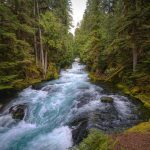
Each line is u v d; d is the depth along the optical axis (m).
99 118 11.43
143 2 17.33
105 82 23.16
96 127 10.27
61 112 13.70
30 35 26.17
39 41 27.81
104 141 7.40
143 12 16.17
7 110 15.03
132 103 14.45
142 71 18.02
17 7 22.38
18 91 19.95
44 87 20.77
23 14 22.59
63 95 17.38
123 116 11.94
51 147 9.96
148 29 17.06
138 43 17.95
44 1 29.28
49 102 15.86
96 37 30.39
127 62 21.80
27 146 10.38
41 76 26.00
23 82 22.14
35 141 10.77
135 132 8.19
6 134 11.94
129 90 17.81
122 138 7.60
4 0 20.84
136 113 12.50
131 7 17.95
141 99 15.13
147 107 13.62
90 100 14.91
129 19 17.30
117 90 18.75
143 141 7.23
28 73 24.03
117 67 23.62
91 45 31.17
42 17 27.78
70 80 25.77
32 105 15.37
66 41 34.28
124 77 20.25
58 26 28.23
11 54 19.84
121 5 22.56
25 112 14.29
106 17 29.34
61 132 11.22
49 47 30.23
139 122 11.11
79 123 11.22
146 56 18.17
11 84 18.53
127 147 6.82
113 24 23.98
